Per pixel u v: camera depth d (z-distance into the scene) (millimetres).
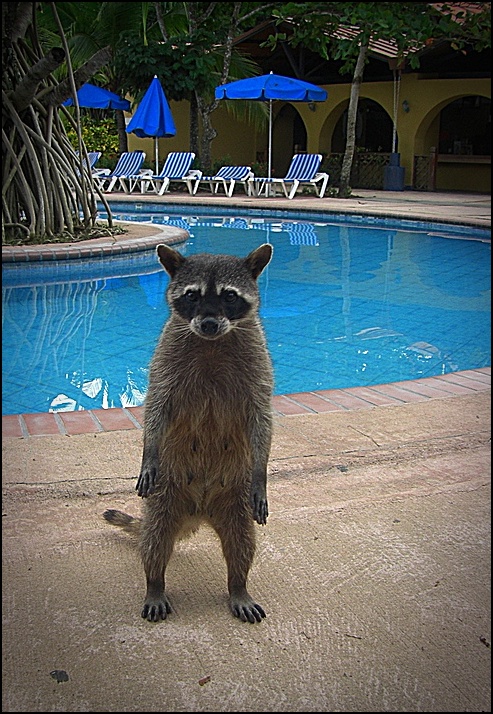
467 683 2141
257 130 23734
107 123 21250
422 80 19672
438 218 13469
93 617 2418
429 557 2803
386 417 4238
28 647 2238
